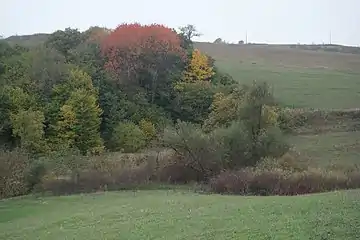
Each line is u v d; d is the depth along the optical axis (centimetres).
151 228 2292
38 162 4581
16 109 7606
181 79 9419
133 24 9738
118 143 7762
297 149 5553
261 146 4844
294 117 6844
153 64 9381
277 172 4006
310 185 3806
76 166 4553
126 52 9412
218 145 4872
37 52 9019
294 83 9431
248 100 5141
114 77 9000
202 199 3200
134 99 8838
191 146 4834
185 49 10331
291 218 2109
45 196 4191
